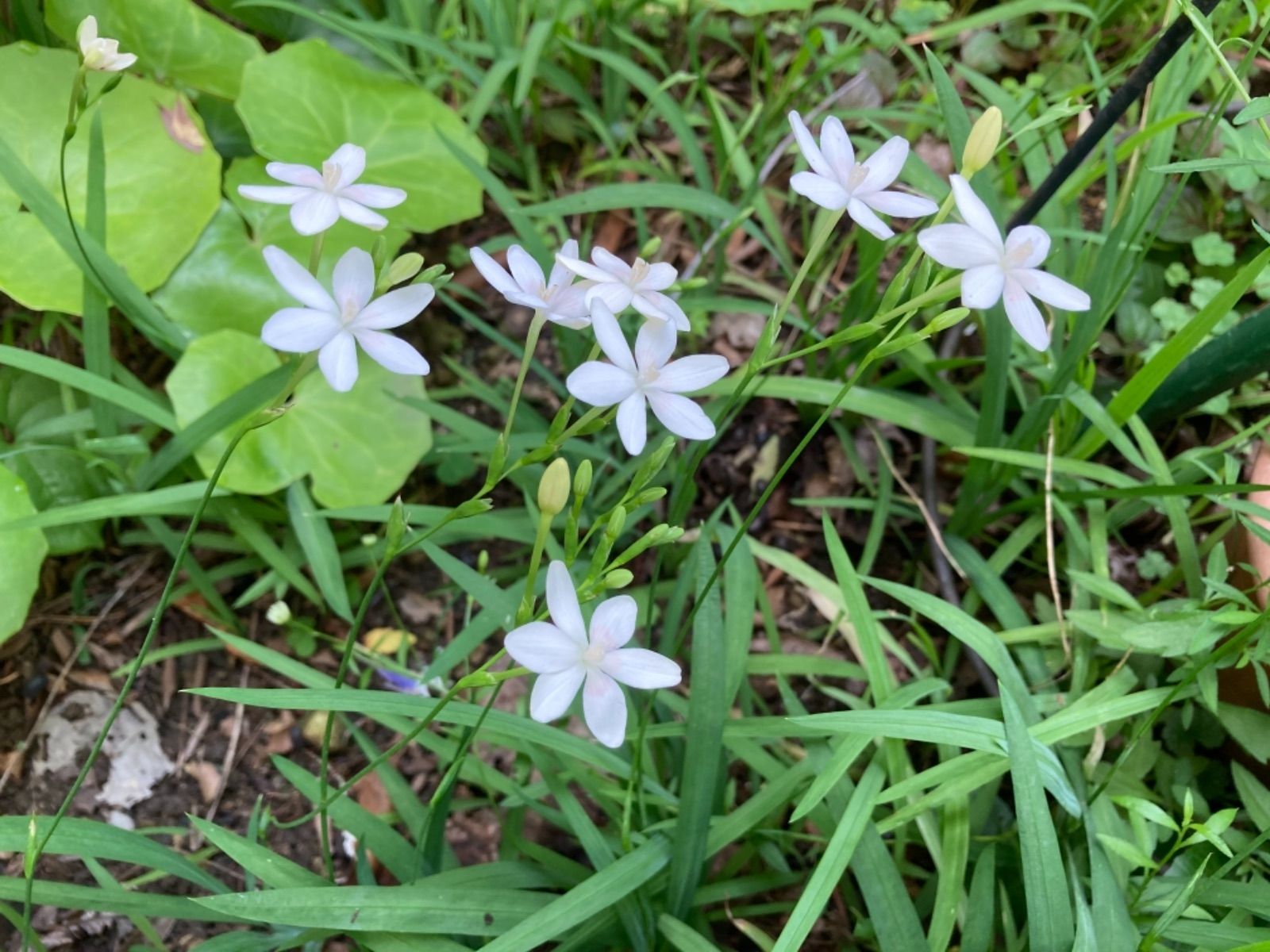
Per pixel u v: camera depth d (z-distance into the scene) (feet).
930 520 1.06
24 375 1.09
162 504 0.96
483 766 0.91
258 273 1.15
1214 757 0.90
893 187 1.25
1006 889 0.87
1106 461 1.16
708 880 0.89
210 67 1.21
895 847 0.87
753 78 1.40
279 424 1.05
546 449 0.57
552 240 1.37
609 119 1.43
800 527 1.20
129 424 1.12
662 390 0.54
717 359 0.55
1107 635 0.88
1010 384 1.16
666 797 0.82
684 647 1.09
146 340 1.25
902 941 0.71
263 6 1.33
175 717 1.06
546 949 0.87
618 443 1.20
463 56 1.41
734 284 1.33
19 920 0.70
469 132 1.25
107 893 0.72
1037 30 1.46
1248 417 1.14
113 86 0.63
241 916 0.63
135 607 1.11
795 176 0.56
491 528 1.03
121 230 1.08
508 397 1.28
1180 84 1.07
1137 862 0.70
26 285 1.01
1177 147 1.19
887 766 0.82
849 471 1.22
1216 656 0.73
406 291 0.52
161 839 0.99
